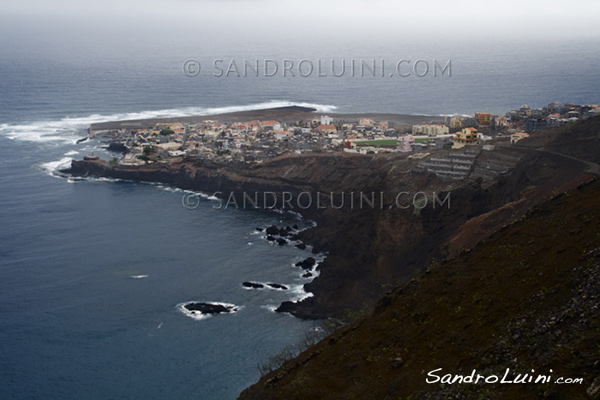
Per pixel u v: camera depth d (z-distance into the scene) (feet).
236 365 388.16
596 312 157.48
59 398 362.74
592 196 216.54
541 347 158.92
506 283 197.67
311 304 465.47
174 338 424.87
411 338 202.49
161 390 367.04
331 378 208.13
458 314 197.98
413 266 471.62
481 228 423.23
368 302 445.78
